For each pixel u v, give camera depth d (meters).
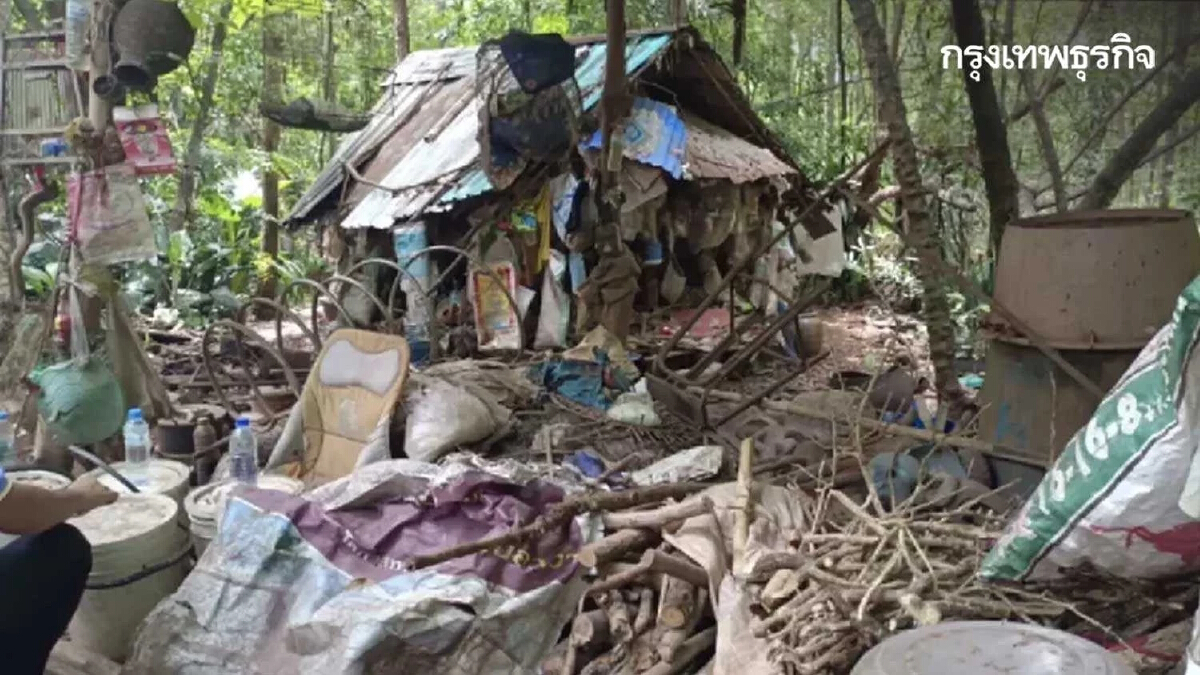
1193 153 7.42
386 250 7.27
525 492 3.27
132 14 4.41
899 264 9.84
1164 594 2.64
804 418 4.45
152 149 4.60
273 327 8.42
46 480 3.43
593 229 6.27
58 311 4.66
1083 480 2.44
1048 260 3.42
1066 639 1.98
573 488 3.52
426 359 6.20
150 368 4.59
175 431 4.21
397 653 2.75
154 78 4.56
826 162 10.28
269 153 10.24
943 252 7.98
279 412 5.01
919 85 8.88
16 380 4.69
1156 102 7.38
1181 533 2.39
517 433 4.39
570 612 3.00
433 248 5.88
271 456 4.08
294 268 9.66
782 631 2.59
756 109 10.31
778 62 11.09
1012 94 7.87
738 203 7.48
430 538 3.09
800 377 6.41
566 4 10.27
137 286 8.88
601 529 3.20
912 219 4.45
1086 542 2.48
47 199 4.82
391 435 4.05
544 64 5.45
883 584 2.67
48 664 2.84
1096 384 3.38
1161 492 2.32
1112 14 7.25
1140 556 2.48
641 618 2.95
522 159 6.04
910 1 9.11
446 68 8.54
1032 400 3.53
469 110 7.67
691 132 7.48
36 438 4.18
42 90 4.73
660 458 4.11
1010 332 3.59
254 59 9.97
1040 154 7.95
